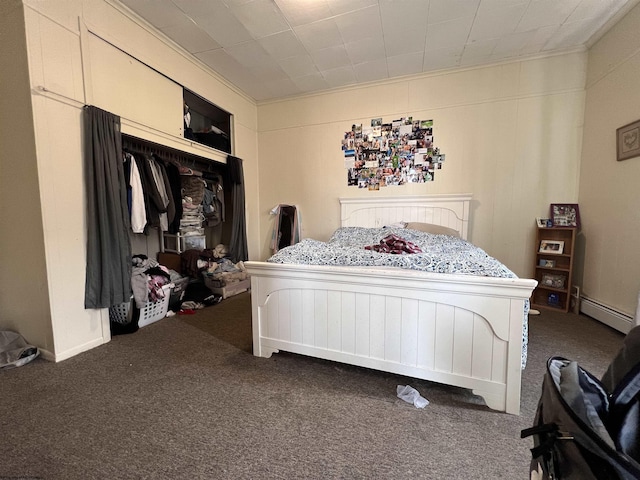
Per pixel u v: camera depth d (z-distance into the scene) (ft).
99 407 4.42
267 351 5.94
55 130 5.82
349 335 5.09
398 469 3.30
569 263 9.15
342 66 10.16
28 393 4.78
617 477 1.35
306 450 3.59
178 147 9.18
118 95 7.13
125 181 7.47
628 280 7.18
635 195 7.01
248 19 7.66
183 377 5.29
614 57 7.79
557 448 1.67
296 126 12.67
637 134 6.91
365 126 11.61
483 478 3.19
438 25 7.94
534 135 9.70
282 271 5.49
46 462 3.39
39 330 6.02
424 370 4.61
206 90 10.21
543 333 7.26
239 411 4.33
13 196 5.90
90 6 6.39
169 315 8.73
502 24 7.91
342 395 4.73
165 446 3.65
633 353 2.19
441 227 10.07
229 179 11.83
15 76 5.53
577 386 1.87
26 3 5.30
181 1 6.98
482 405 4.45
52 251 5.83
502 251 10.30
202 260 10.72
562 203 9.53
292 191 12.98
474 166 10.38
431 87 10.63
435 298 4.43
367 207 11.54
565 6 7.23
